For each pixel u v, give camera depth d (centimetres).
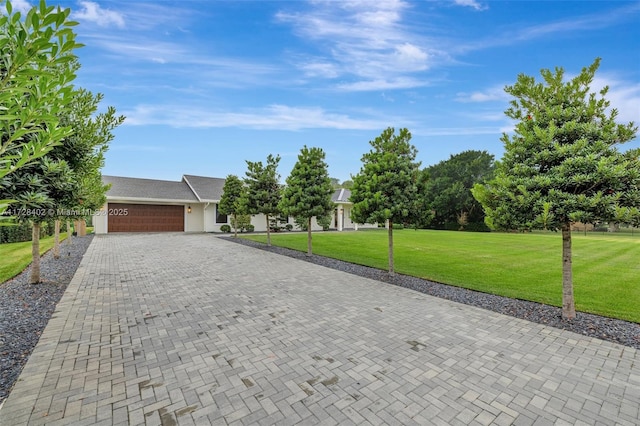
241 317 495
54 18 147
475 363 354
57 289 636
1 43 153
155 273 807
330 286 702
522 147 514
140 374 321
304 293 641
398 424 251
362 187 826
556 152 474
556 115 495
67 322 461
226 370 332
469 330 452
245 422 251
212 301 577
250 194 1431
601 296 614
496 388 305
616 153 457
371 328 457
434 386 307
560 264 980
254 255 1139
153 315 498
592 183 454
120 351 372
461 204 3312
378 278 785
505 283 730
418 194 788
